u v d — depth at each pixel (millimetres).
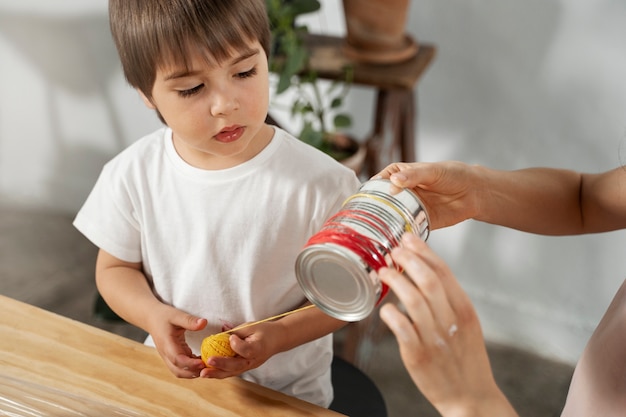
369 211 663
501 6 1687
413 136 1860
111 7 827
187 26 761
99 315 1554
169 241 980
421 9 1779
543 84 1730
